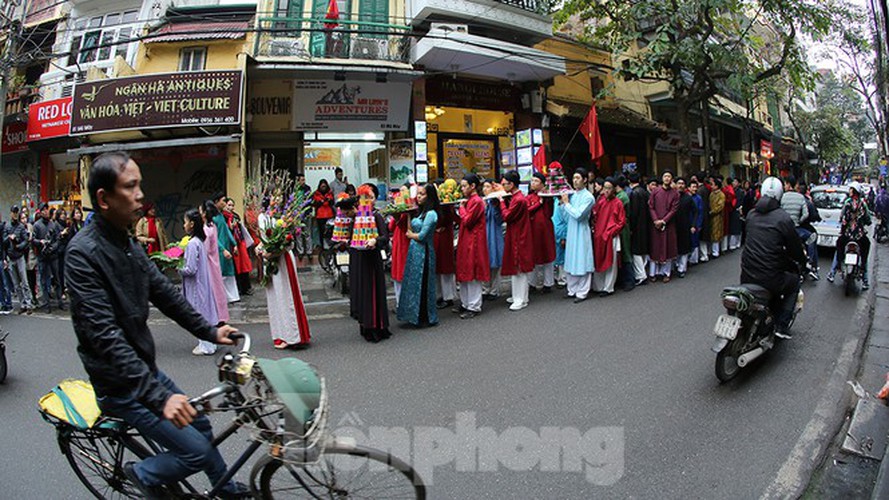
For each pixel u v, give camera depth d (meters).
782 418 3.95
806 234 8.59
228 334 2.65
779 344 5.67
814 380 4.68
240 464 2.44
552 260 8.36
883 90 11.37
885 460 3.17
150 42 11.43
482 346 5.76
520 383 4.64
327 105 11.85
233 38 11.25
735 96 23.38
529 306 7.59
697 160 22.17
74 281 2.17
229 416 4.08
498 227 7.95
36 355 6.13
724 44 13.42
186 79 10.55
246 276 9.17
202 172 12.02
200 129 10.98
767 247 4.91
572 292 7.92
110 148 10.62
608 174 17.28
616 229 7.75
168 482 2.46
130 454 2.83
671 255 8.88
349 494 2.39
